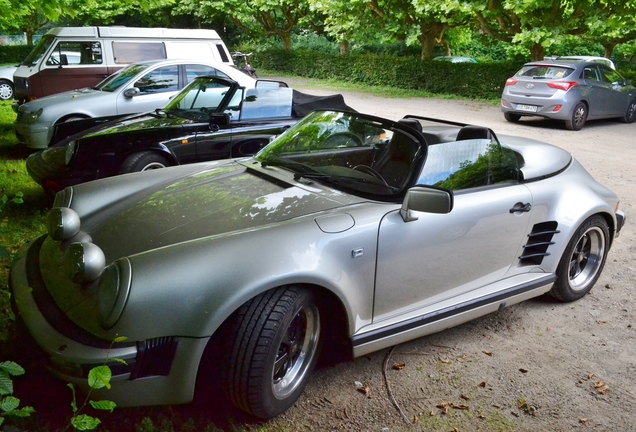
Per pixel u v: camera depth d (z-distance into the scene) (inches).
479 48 1385.3
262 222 117.5
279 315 103.9
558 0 638.5
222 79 260.8
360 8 893.8
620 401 127.9
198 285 98.8
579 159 388.2
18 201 130.7
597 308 173.3
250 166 149.4
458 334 153.6
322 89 882.8
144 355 96.3
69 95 349.1
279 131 257.8
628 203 286.8
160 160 236.8
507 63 764.0
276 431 110.5
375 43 1301.7
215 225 117.6
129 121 260.1
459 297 141.6
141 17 1300.4
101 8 995.9
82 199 137.5
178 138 237.6
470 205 136.6
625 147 442.0
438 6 754.8
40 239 132.0
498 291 148.2
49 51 425.1
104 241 117.5
